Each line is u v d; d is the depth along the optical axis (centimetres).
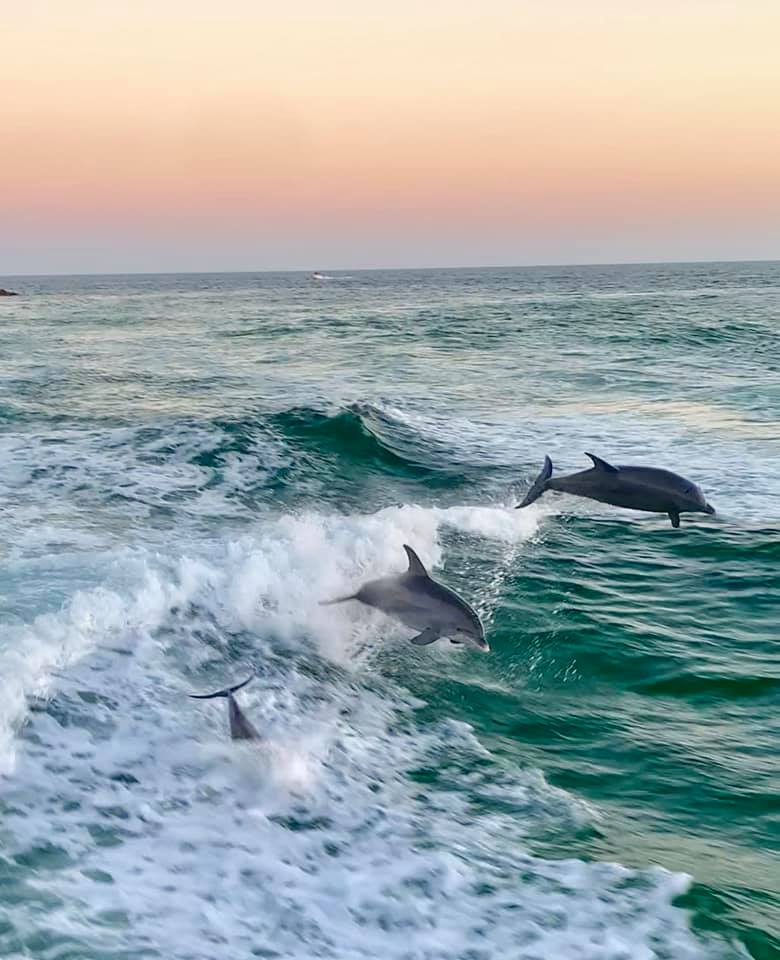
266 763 699
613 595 1145
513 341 4316
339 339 4575
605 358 3597
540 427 2223
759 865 615
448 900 563
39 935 501
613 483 914
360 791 682
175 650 860
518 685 897
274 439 1884
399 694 859
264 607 977
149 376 3030
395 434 2086
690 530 1421
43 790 634
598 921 548
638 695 884
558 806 681
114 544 1205
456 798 686
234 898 553
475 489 1681
